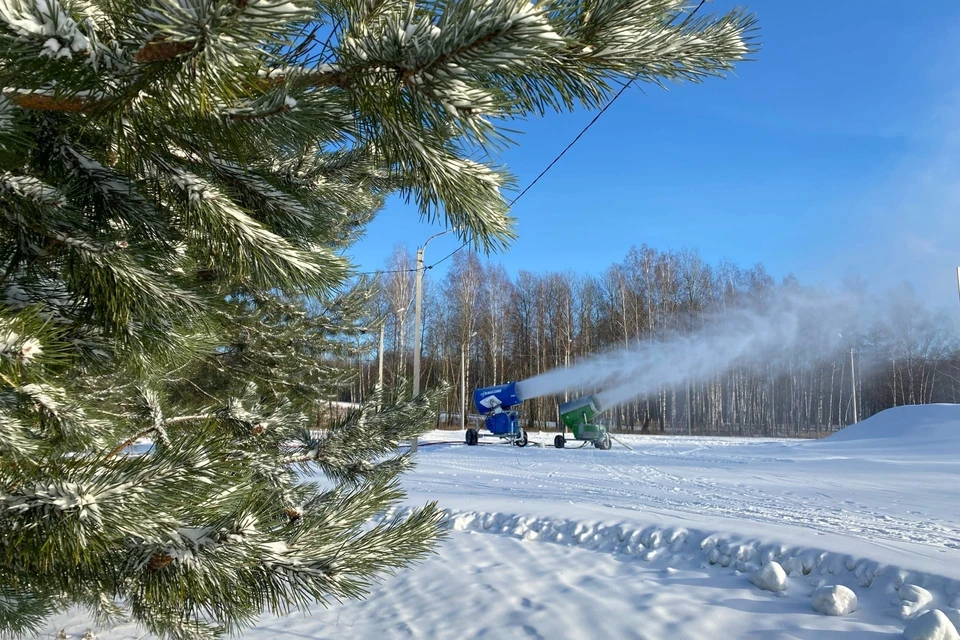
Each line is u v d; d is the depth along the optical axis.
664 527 6.39
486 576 5.61
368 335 6.52
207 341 2.04
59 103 1.14
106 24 1.05
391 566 1.80
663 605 4.59
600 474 13.43
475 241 1.43
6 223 1.52
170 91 1.04
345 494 2.03
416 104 1.12
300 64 1.24
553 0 1.09
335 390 6.15
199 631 1.78
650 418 48.72
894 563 4.73
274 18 0.86
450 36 0.96
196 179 1.43
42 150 1.52
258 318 5.02
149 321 1.74
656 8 1.26
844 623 4.09
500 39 0.93
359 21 1.25
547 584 5.31
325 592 1.62
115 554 1.42
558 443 22.75
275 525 1.75
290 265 1.45
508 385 23.58
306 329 5.81
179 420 2.48
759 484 11.60
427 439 27.69
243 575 1.52
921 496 9.91
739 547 5.59
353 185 2.19
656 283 43.81
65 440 1.61
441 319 46.62
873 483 11.73
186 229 1.55
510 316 47.59
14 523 1.18
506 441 25.30
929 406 23.12
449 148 1.26
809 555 5.18
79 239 1.53
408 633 4.50
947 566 4.67
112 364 1.91
